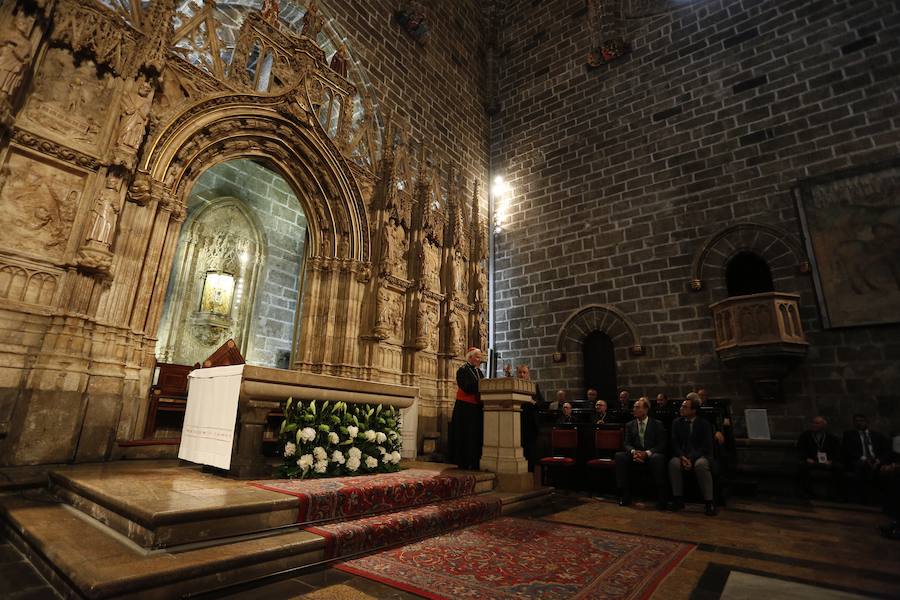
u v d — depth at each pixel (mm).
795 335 8680
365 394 5281
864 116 9469
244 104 7965
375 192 10430
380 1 12094
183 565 2521
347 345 9164
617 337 11469
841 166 9500
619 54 13180
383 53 11859
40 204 5480
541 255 13312
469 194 13906
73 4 5910
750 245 10148
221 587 2627
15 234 5266
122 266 6059
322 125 10164
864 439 7387
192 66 7320
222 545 2949
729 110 11141
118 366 5777
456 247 12117
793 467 8188
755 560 3729
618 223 12172
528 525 4633
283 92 8586
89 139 5902
